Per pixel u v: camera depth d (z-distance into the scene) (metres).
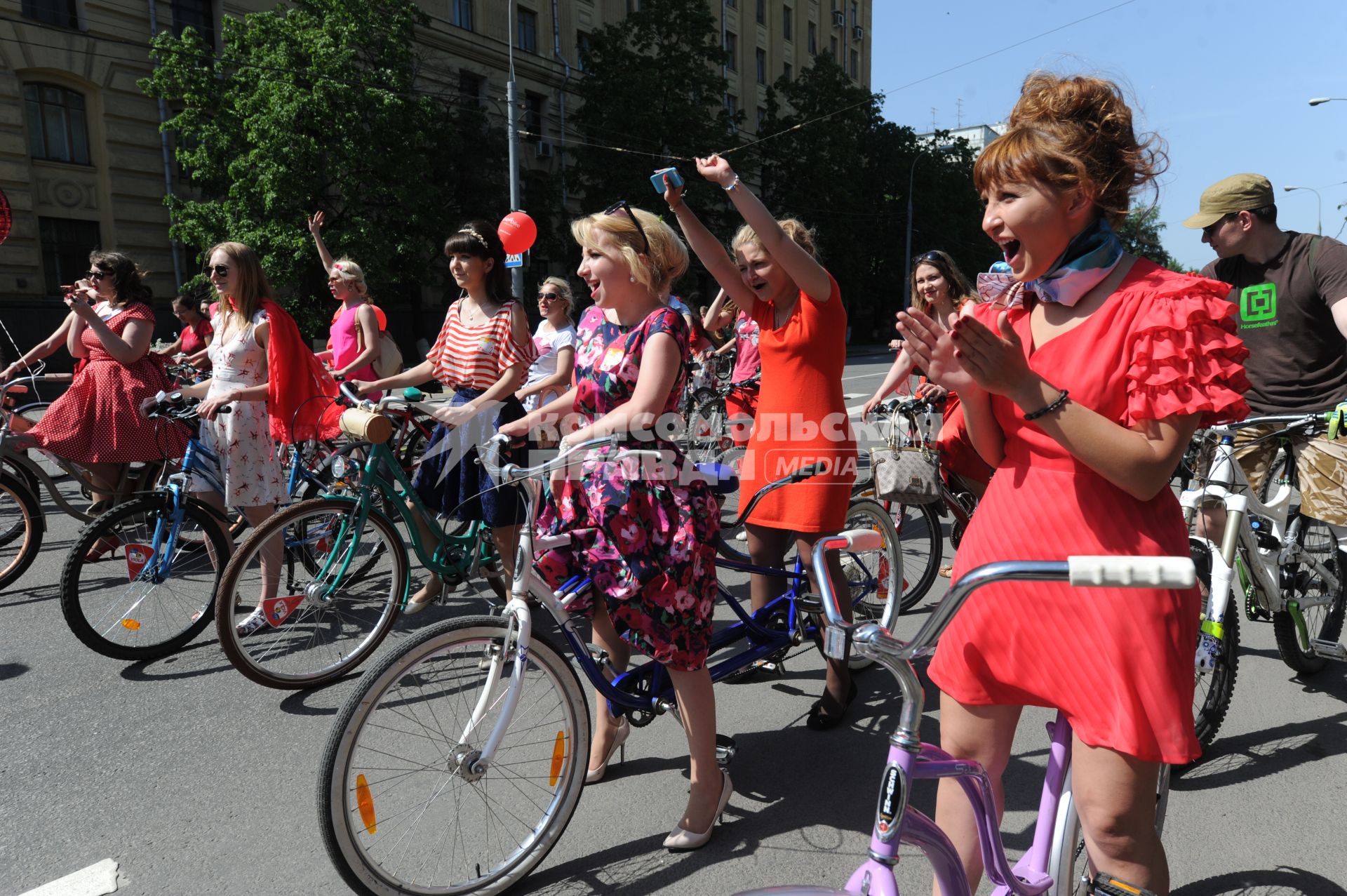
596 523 2.22
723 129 27.27
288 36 19.20
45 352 5.17
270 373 3.56
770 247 2.58
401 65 20.75
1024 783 2.62
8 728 2.99
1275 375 3.28
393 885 2.06
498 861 2.21
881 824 1.22
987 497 1.54
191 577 3.79
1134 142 1.39
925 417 3.74
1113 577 1.00
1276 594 3.00
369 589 3.68
